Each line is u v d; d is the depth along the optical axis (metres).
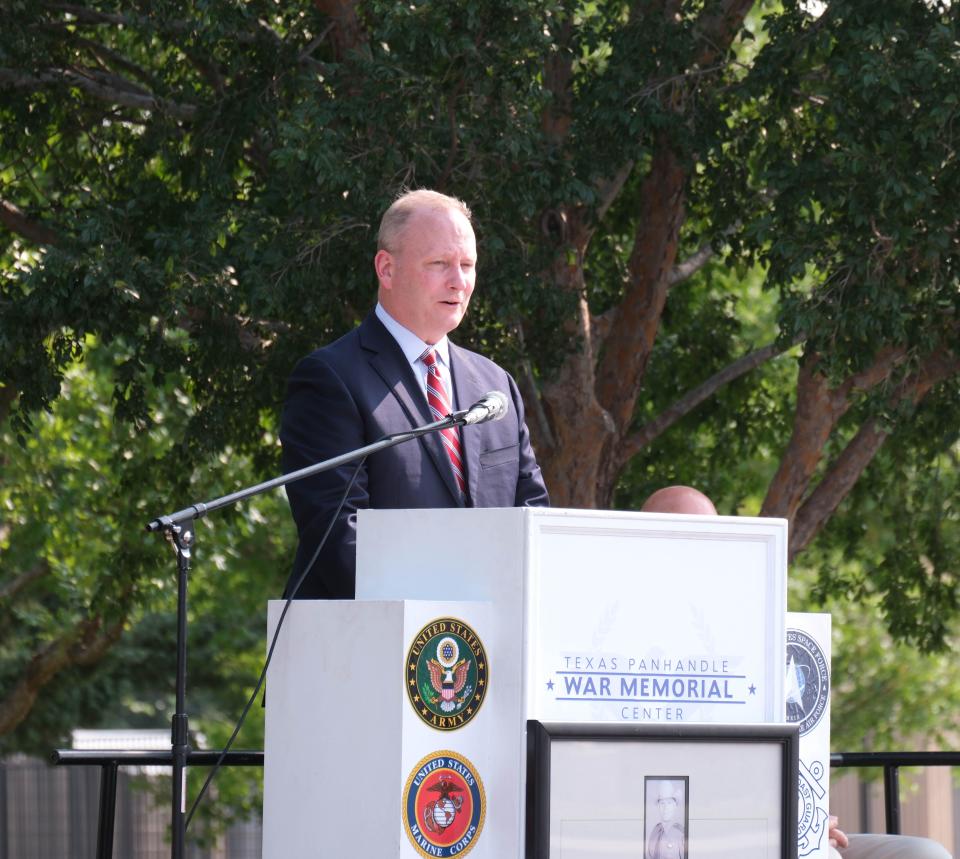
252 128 23.41
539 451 24.11
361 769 6.73
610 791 6.59
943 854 12.04
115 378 23.28
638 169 26.44
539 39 20.19
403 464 9.28
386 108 20.27
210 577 37.88
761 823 6.84
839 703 46.75
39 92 25.05
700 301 29.56
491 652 6.73
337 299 21.48
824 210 21.00
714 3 23.31
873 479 28.83
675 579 6.92
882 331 20.58
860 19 20.70
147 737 58.66
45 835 54.34
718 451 29.53
